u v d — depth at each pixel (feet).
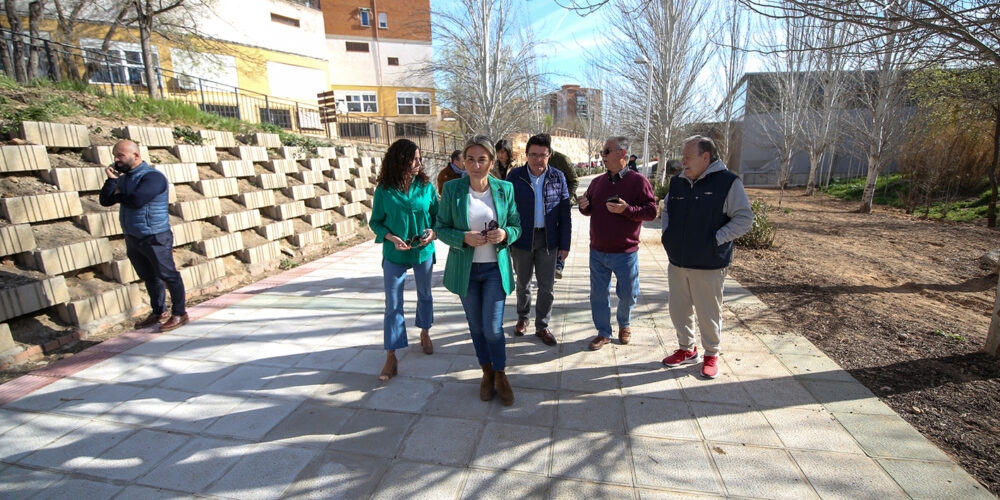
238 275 20.11
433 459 8.20
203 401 10.23
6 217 13.29
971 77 23.03
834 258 27.12
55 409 9.93
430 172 58.23
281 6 63.93
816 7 10.85
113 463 8.18
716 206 10.05
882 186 69.67
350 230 29.86
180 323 14.74
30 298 12.50
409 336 13.93
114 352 12.77
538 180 12.38
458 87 58.54
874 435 8.66
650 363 11.85
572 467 7.93
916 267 25.21
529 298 13.53
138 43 47.80
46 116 17.65
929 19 10.48
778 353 12.34
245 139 24.95
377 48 80.89
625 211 11.19
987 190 50.88
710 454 8.20
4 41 30.12
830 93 64.08
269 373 11.53
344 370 11.68
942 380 10.69
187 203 18.67
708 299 10.66
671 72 52.44
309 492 7.43
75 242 14.37
